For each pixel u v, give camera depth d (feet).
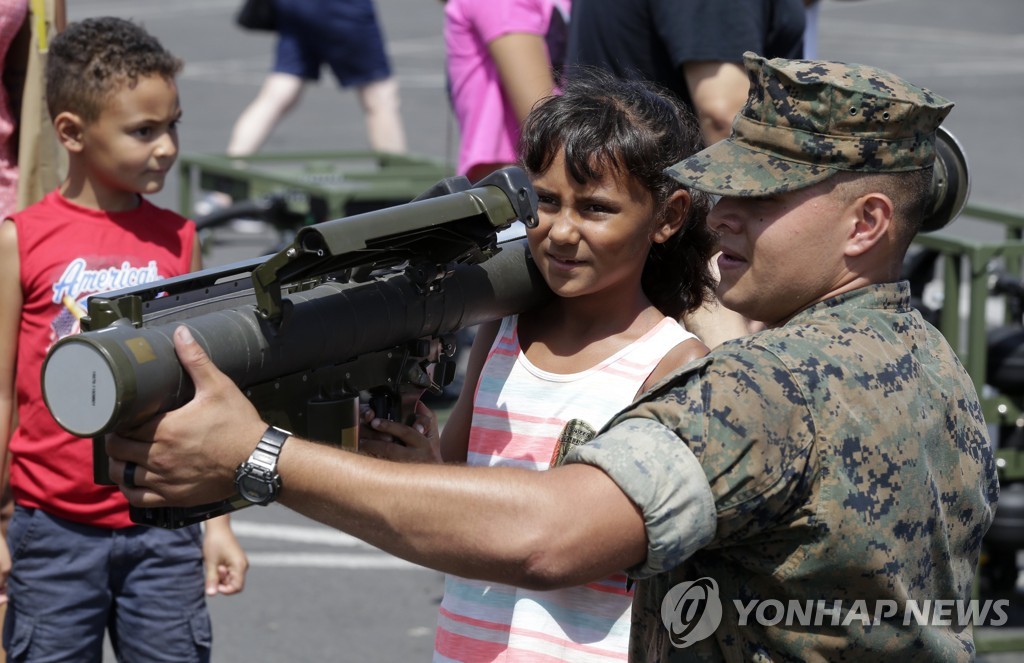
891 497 7.79
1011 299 20.42
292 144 50.24
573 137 9.66
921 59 74.33
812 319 8.22
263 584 21.04
